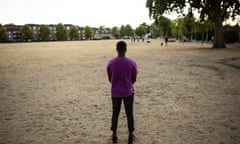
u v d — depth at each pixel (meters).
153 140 4.36
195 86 8.88
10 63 19.27
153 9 33.69
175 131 4.75
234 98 7.05
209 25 43.16
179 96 7.47
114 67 3.90
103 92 8.30
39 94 8.23
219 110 5.98
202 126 4.97
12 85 9.98
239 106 6.27
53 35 166.38
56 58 23.19
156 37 139.12
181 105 6.50
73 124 5.27
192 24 43.25
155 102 6.86
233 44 41.94
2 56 27.30
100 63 17.77
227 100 6.87
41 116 5.86
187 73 11.98
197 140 4.32
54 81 10.73
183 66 14.68
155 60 18.45
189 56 21.03
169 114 5.78
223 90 8.11
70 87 9.30
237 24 47.41
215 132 4.66
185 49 31.75
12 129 5.04
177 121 5.30
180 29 68.38
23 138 4.57
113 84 4.01
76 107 6.56
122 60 3.91
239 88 8.34
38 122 5.44
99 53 29.14
